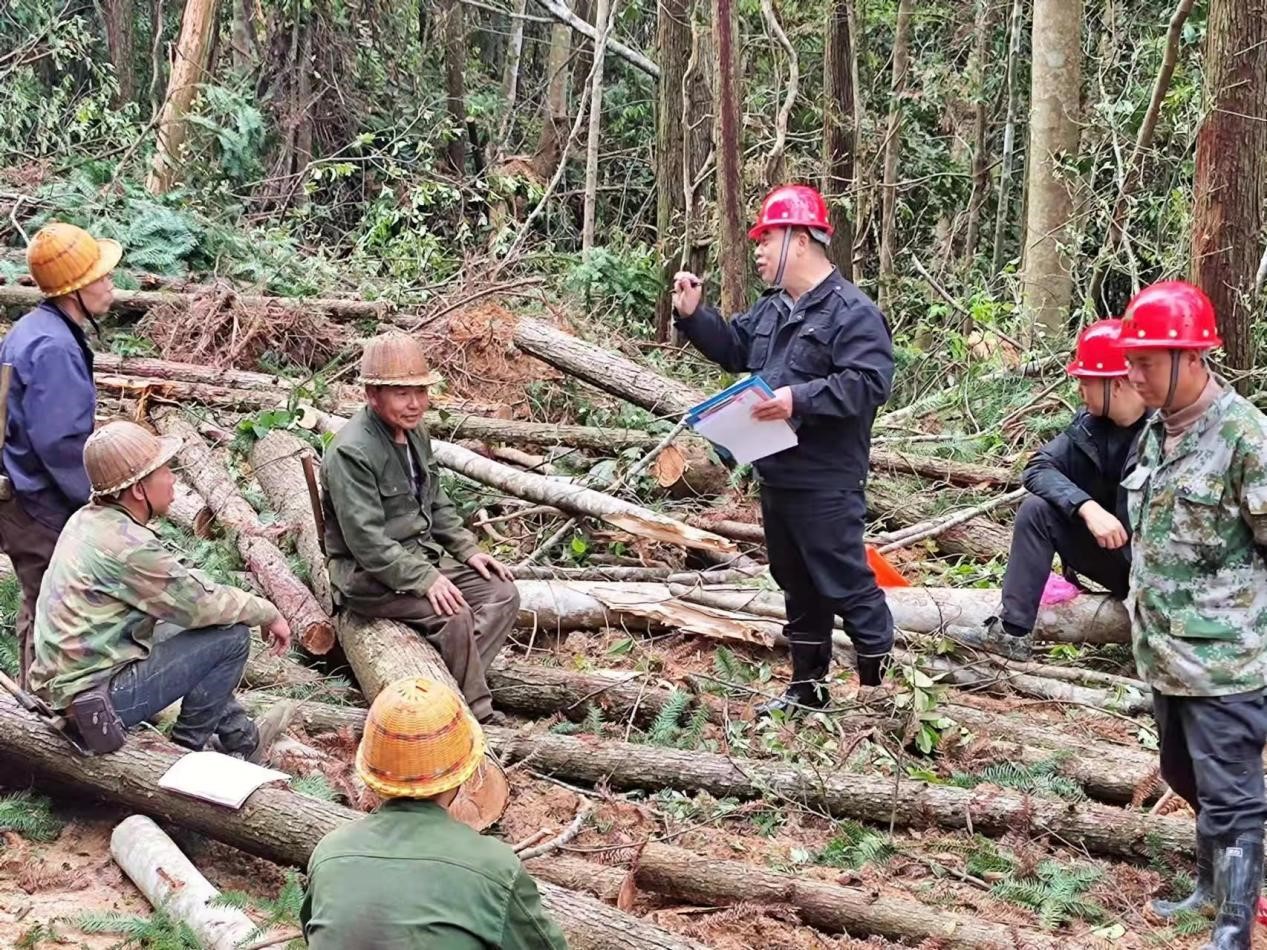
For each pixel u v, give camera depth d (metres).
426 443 4.93
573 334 9.79
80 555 3.91
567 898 3.51
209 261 10.45
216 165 13.81
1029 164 11.61
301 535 6.04
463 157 17.81
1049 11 10.89
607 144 18.22
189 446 6.89
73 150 12.17
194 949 3.41
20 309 9.10
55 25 14.37
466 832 2.52
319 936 2.41
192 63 13.08
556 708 5.23
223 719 4.31
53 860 3.95
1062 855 4.25
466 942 2.40
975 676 5.58
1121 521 4.85
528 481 6.61
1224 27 7.46
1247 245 7.68
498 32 19.30
